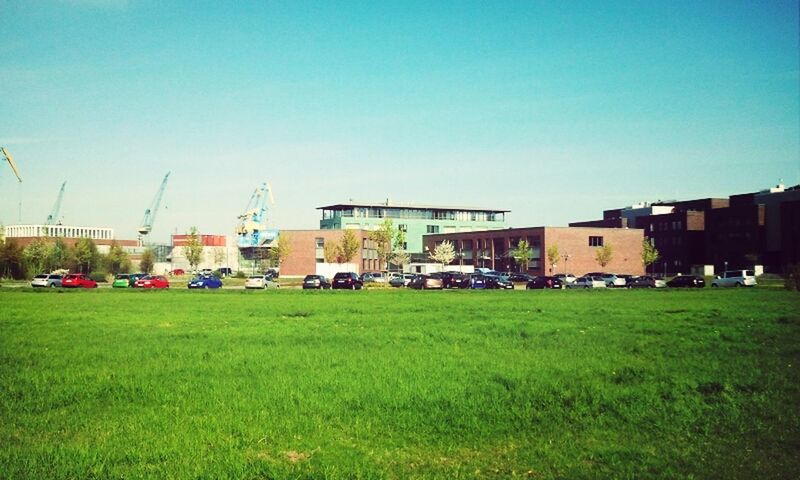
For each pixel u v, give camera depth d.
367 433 12.36
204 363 19.56
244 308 42.94
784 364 19.20
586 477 10.10
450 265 143.50
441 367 18.73
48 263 120.25
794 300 50.81
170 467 10.30
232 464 10.39
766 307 42.81
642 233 138.88
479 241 149.88
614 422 13.19
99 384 16.34
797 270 68.38
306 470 10.20
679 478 9.98
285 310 41.09
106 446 11.30
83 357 20.58
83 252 124.88
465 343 24.33
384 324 31.88
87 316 35.94
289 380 16.83
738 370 18.16
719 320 33.34
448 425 12.96
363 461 10.76
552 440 12.09
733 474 10.23
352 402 14.57
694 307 43.06
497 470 10.46
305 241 139.25
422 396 14.99
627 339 25.09
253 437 11.95
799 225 127.31
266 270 142.25
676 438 12.20
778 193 138.38
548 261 130.25
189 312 39.44
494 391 15.48
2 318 34.28
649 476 10.12
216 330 28.70
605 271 135.12
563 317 35.38
